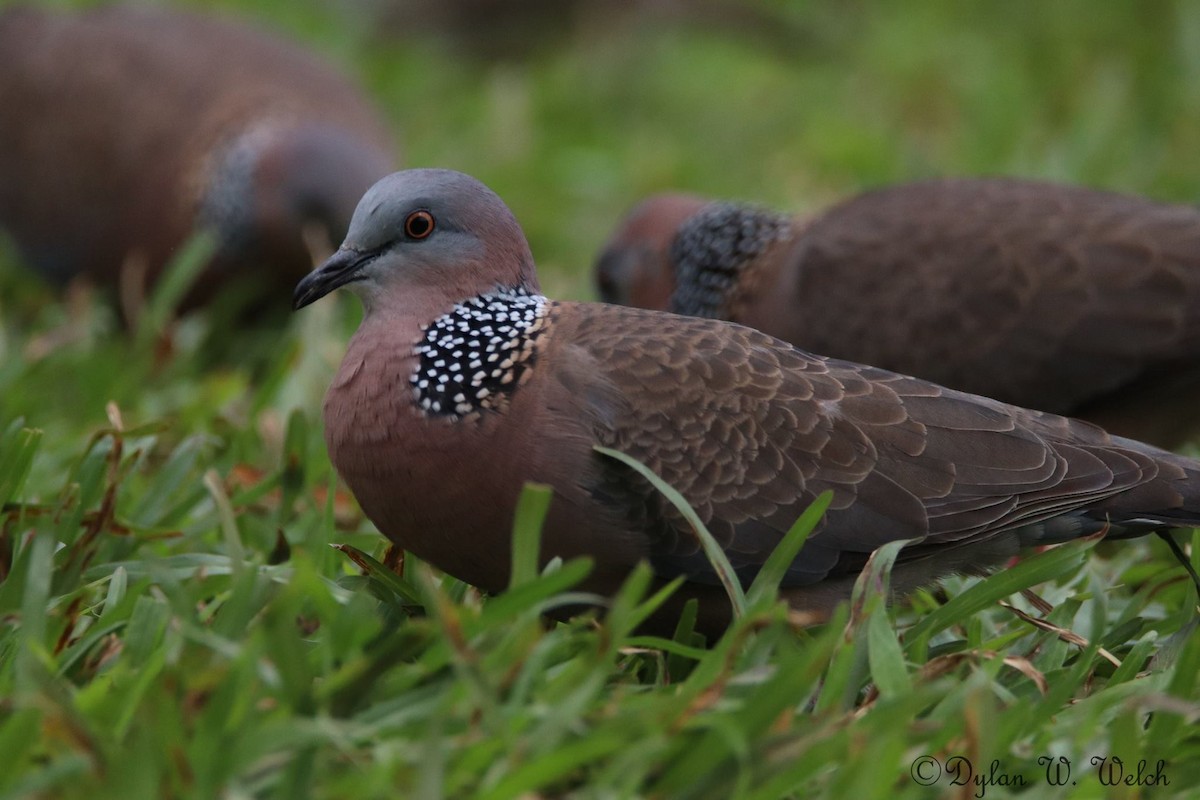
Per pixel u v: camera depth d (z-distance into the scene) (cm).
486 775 577
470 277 762
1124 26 1845
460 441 727
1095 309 1043
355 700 622
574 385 738
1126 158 1627
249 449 1049
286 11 2116
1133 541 973
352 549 768
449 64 2120
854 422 766
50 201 1462
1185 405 1068
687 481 742
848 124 1861
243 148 1391
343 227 1388
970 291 1066
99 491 838
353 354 761
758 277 1157
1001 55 1914
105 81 1462
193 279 1399
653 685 716
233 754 558
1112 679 736
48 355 1187
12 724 565
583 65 2041
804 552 755
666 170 1759
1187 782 656
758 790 585
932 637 790
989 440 778
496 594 790
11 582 748
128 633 671
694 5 2127
